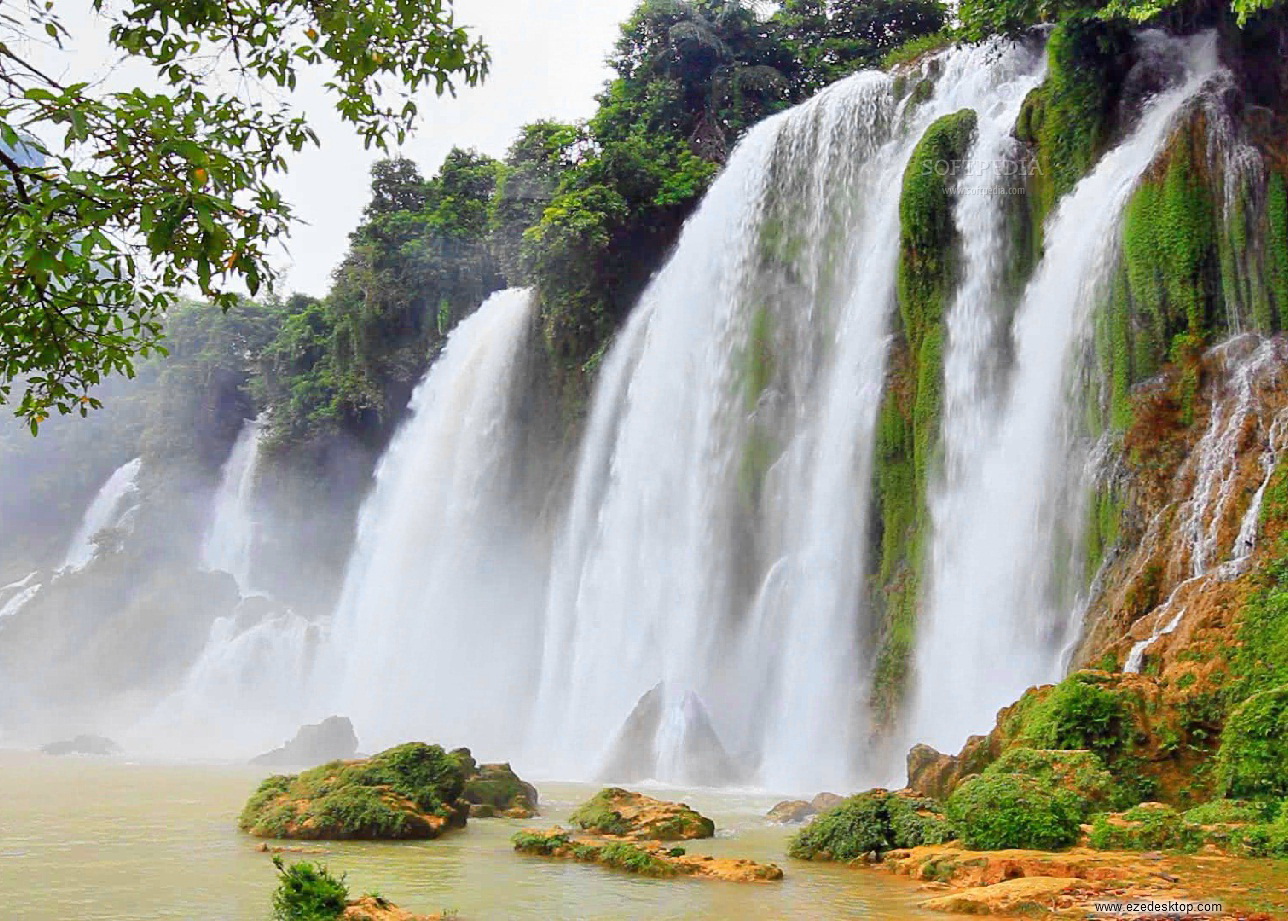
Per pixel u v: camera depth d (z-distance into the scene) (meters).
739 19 47.28
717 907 9.41
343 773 15.11
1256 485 17.48
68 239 6.68
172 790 20.97
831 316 32.62
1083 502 21.20
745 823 16.12
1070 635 20.64
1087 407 22.08
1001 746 14.98
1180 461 19.50
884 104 33.81
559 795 20.70
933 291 27.77
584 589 36.66
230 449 71.88
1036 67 30.45
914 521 27.00
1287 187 20.77
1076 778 12.82
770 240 35.12
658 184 42.28
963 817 11.77
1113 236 22.17
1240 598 14.71
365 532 51.69
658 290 39.72
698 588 32.59
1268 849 10.59
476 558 44.47
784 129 36.47
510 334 46.72
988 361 25.81
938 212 27.86
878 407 28.72
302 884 8.79
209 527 68.88
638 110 46.75
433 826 14.10
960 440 25.80
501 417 45.78
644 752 25.14
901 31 49.22
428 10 9.92
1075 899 8.83
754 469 32.50
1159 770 13.31
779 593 29.66
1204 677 13.94
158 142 7.02
